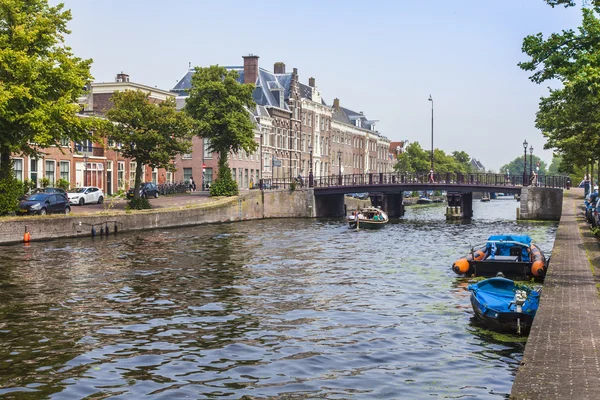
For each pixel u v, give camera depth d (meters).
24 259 30.22
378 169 128.62
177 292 22.84
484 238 44.72
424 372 13.88
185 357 14.95
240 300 21.56
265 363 14.53
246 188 77.25
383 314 19.52
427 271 28.39
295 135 88.88
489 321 17.17
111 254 32.59
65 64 38.53
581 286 17.59
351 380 13.38
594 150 35.44
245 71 83.31
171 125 50.53
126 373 13.77
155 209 48.31
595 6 19.31
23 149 38.34
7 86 35.31
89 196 51.03
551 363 10.78
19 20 36.84
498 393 12.55
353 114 122.75
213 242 39.56
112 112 49.06
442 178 131.00
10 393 12.48
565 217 42.78
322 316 19.23
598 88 18.12
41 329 17.39
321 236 45.22
